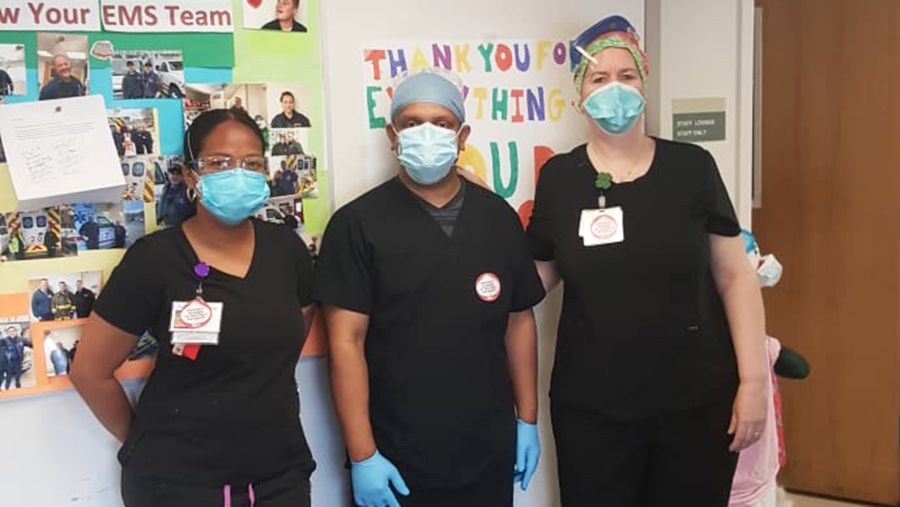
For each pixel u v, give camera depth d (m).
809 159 2.92
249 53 1.78
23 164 1.61
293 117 1.83
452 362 1.63
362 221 1.66
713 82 2.18
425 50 1.95
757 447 2.03
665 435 1.71
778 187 2.99
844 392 2.97
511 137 2.05
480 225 1.70
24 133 1.62
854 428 2.98
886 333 2.88
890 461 2.93
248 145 1.50
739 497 2.04
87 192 1.67
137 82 1.69
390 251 1.63
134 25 1.68
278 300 1.53
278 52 1.80
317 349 1.88
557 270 1.82
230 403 1.47
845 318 2.94
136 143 1.70
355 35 1.88
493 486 1.71
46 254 1.66
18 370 1.66
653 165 1.71
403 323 1.63
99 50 1.66
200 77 1.74
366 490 1.63
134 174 1.70
